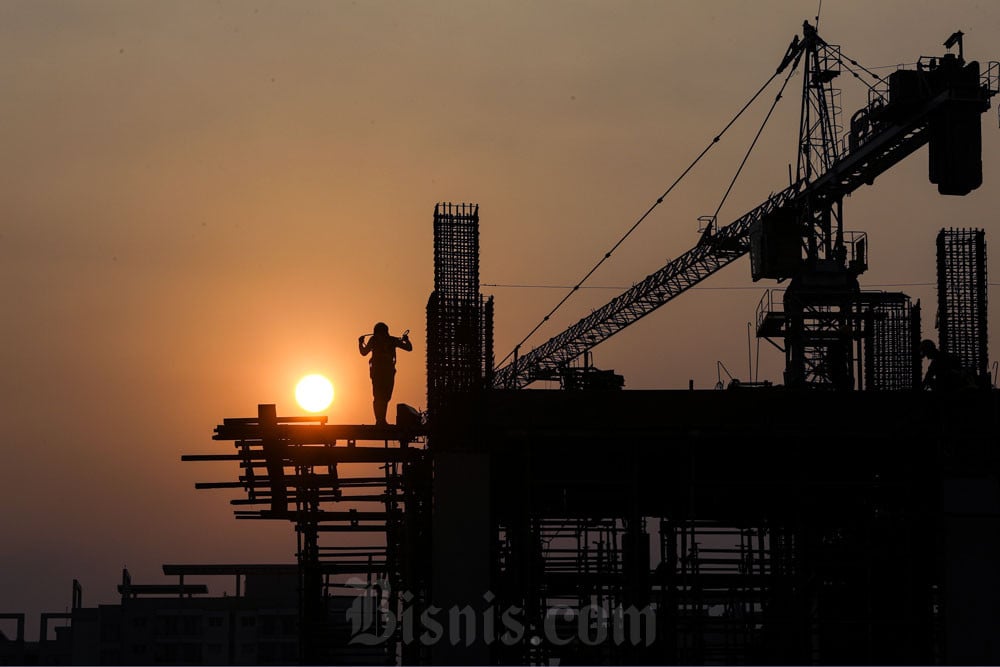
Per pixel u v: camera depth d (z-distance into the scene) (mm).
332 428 110062
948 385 107438
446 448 106625
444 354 109375
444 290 110312
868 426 106812
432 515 107562
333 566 119875
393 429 110438
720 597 114812
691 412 107250
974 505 104812
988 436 105750
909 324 150250
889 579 114125
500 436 107562
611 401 107250
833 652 121000
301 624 118938
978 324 124812
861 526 117750
